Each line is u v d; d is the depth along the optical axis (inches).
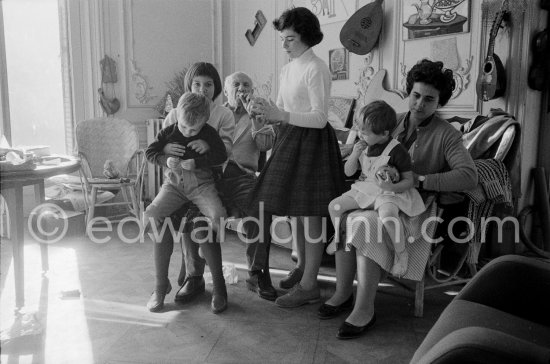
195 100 101.8
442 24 152.6
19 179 91.8
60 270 133.4
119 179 176.7
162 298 107.8
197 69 112.8
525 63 137.9
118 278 127.5
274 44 212.7
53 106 210.5
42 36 204.8
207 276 128.5
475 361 42.6
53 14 207.0
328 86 104.3
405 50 163.6
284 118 99.7
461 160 101.0
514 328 57.7
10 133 186.5
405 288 115.0
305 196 103.5
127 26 218.7
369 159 102.9
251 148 122.3
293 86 106.4
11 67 198.1
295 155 104.3
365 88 175.9
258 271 117.6
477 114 146.9
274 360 86.4
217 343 92.4
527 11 135.7
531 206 149.9
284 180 103.7
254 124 113.2
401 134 110.1
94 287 120.7
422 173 105.7
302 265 122.0
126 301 112.2
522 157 143.4
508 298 64.1
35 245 158.1
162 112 222.1
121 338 93.7
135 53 221.6
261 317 104.6
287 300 109.6
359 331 95.5
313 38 104.7
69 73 209.8
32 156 99.0
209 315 105.1
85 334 95.1
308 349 90.7
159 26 225.6
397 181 97.0
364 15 169.2
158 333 96.2
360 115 100.0
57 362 84.4
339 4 182.9
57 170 99.6
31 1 200.7
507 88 140.6
